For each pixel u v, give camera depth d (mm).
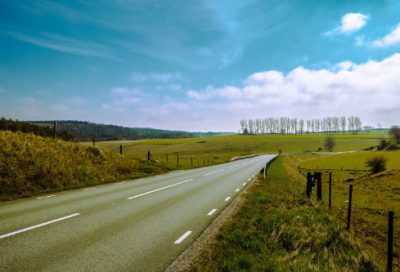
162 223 5820
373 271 4426
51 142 14188
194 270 3551
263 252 4281
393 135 101562
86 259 3807
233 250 4262
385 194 15008
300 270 3846
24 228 5156
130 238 4777
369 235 6859
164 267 3648
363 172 37656
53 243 4391
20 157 10555
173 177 16031
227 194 10070
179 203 8102
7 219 5805
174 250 4270
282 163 36094
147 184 12430
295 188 12961
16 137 12547
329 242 5246
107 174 13992
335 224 6516
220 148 108188
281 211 6934
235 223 5836
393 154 61406
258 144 115875
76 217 6094
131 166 17281
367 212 9859
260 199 8891
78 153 14430
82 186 11180
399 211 10016
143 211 6906
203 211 7090
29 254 3900
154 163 21984
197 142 125750
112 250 4184
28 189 9320
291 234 5195
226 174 19188
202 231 5305
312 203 8695
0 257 3758
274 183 14523
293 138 131750
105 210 6887
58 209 6871
